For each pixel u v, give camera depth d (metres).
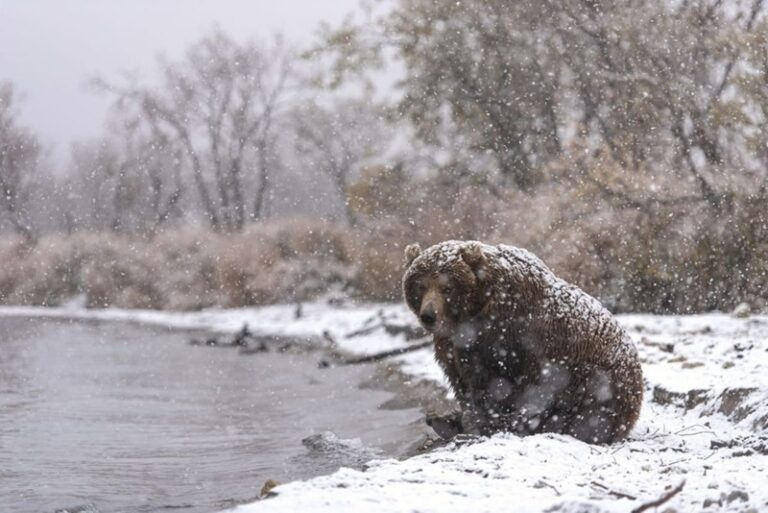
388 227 46.81
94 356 33.03
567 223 32.94
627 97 38.91
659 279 31.91
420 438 15.70
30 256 70.25
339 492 8.66
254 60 92.50
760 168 31.45
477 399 12.61
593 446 11.62
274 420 18.73
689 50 36.62
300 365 28.67
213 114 93.00
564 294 12.48
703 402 15.25
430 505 8.19
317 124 88.06
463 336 12.20
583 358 12.39
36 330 46.50
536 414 12.45
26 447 16.06
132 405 21.08
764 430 13.08
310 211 105.19
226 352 34.16
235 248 56.00
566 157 36.84
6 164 95.44
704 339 21.91
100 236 68.81
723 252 30.72
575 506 7.82
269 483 11.39
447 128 48.94
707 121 33.69
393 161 48.66
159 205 98.31
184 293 59.09
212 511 11.51
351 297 48.38
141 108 93.81
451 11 48.12
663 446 12.48
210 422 18.64
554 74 44.84
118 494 12.55
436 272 12.05
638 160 35.16
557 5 43.94
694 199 31.41
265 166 94.94
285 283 52.38
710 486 9.01
